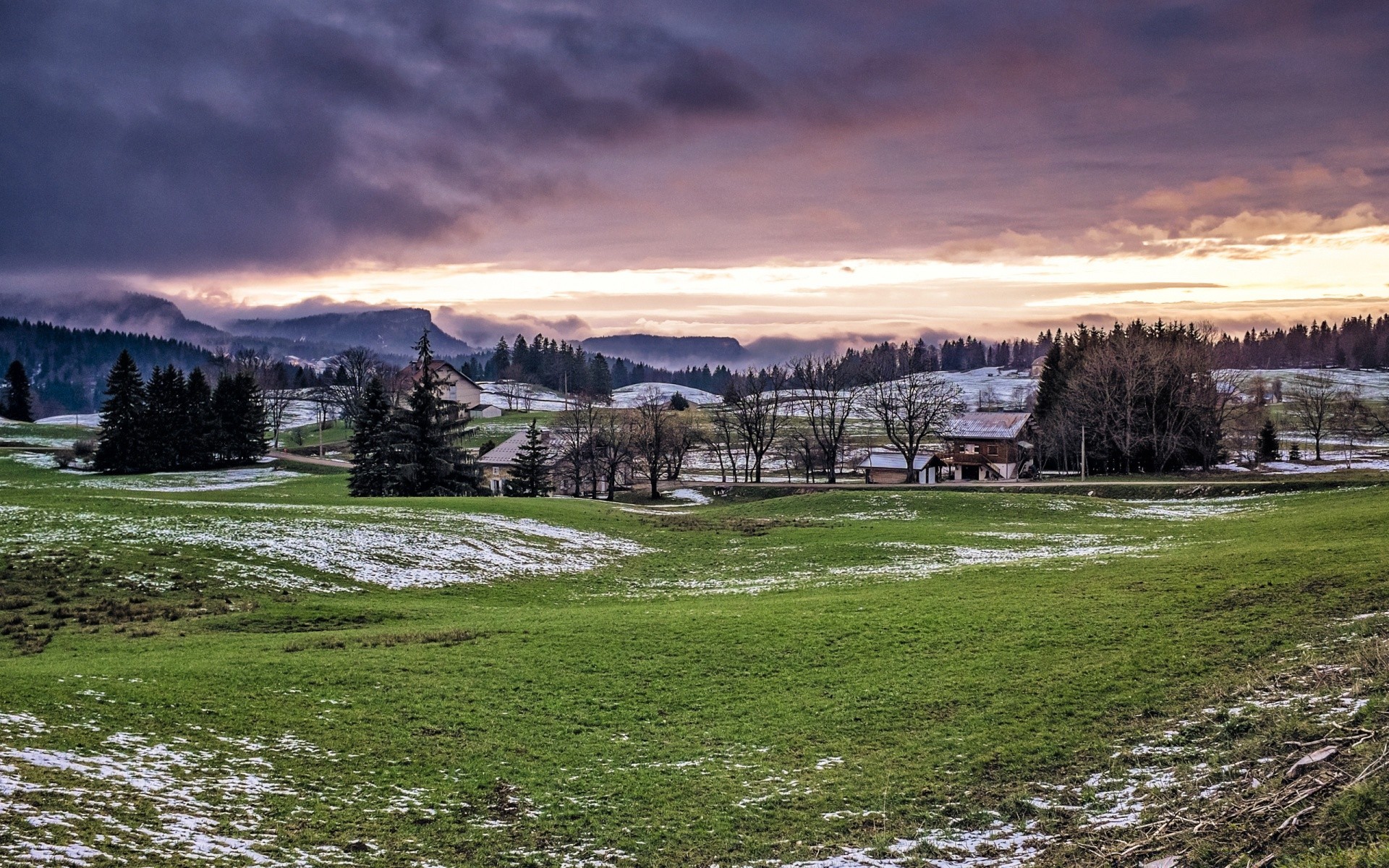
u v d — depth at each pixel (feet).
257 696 88.48
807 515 272.10
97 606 125.49
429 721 85.20
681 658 105.70
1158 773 66.13
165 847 54.70
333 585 148.05
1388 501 191.42
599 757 78.64
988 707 83.71
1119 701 80.07
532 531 209.15
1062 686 85.87
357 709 87.04
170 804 61.77
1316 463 407.64
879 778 72.28
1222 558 134.72
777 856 61.05
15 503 186.50
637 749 80.43
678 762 77.66
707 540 222.69
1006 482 357.41
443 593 151.94
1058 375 468.75
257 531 172.24
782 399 457.27
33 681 85.81
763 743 81.35
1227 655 85.92
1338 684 71.77
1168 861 53.01
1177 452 388.78
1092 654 93.91
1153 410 376.89
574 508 257.14
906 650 103.81
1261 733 67.31
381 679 96.17
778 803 69.26
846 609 125.29
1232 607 102.37
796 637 111.96
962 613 117.50
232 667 96.89
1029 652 97.50
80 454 447.83
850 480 441.68
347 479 401.49
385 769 74.18
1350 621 87.66
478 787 71.92
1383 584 97.40
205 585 139.33
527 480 381.19
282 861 55.88
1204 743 69.10
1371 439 508.12
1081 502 269.03
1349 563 111.65
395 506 224.94
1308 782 57.31
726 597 149.07
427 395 313.32
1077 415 405.18
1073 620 107.34
